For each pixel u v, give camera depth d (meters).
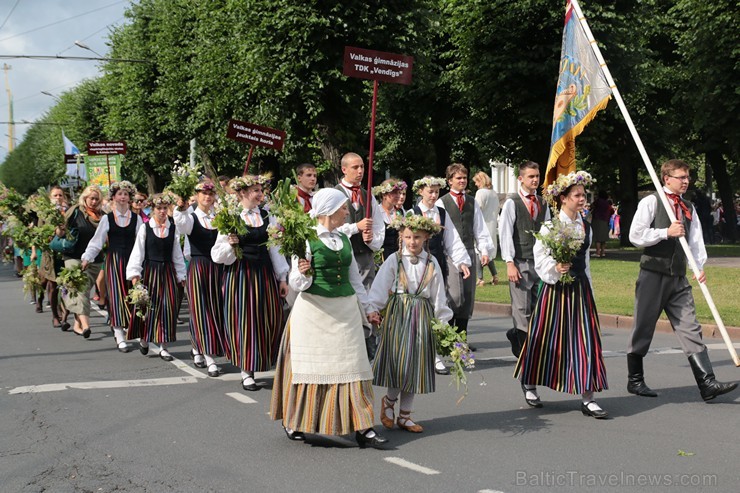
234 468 5.43
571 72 8.80
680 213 7.38
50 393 7.91
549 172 9.08
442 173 33.28
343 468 5.37
